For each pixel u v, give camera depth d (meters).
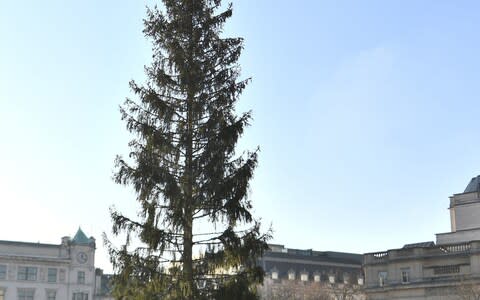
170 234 32.41
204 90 35.00
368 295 87.06
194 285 31.50
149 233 31.98
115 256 32.06
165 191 32.62
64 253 119.44
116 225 32.44
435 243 93.88
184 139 34.09
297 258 139.38
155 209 32.53
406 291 82.19
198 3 36.34
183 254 32.19
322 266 142.12
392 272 84.56
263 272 32.44
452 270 79.50
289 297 111.81
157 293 31.77
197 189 32.97
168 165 33.84
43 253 117.69
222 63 35.62
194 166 33.38
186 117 34.88
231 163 33.28
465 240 90.50
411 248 83.75
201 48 35.72
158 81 34.91
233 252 31.78
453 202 97.19
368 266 88.19
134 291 31.77
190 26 36.19
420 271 81.75
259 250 32.47
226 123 33.31
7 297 111.81
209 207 32.94
